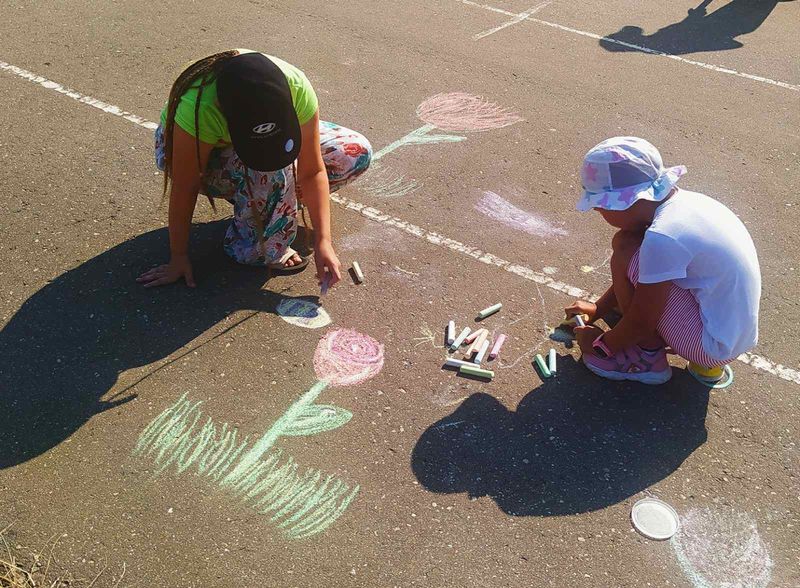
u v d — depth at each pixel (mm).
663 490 2789
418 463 2824
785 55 6711
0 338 3227
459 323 3490
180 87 3020
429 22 6914
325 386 3115
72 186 4258
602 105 5637
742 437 3014
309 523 2598
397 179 4547
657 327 3062
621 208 2861
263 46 6172
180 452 2812
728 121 5543
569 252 4012
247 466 2777
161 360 3178
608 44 6723
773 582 2520
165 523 2572
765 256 4109
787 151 5195
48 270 3625
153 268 3627
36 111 4992
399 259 3867
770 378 3293
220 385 3088
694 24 7258
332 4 7129
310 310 3492
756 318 2973
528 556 2539
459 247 3992
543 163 4812
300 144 3018
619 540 2609
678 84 6066
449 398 3100
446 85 5766
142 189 4285
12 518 2557
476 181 4578
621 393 3174
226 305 3479
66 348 3203
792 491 2816
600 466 2859
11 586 2355
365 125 5129
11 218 3955
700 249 2797
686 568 2541
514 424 3004
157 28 6336
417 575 2459
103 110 5066
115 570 2424
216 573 2430
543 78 6000
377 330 3412
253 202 3439
